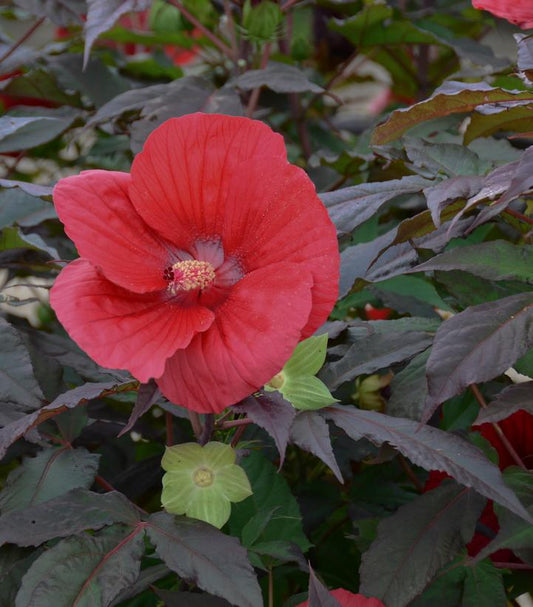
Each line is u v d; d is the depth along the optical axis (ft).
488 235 4.94
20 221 4.77
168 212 3.68
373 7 5.58
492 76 5.56
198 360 3.50
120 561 3.60
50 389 4.17
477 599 3.96
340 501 4.68
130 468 4.52
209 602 3.81
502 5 4.10
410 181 4.12
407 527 3.87
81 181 3.63
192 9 6.05
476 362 3.59
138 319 3.55
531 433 4.24
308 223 3.56
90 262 3.55
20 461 4.52
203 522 3.69
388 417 3.80
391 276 4.05
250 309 3.53
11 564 3.73
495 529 4.22
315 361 3.72
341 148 6.37
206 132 3.65
